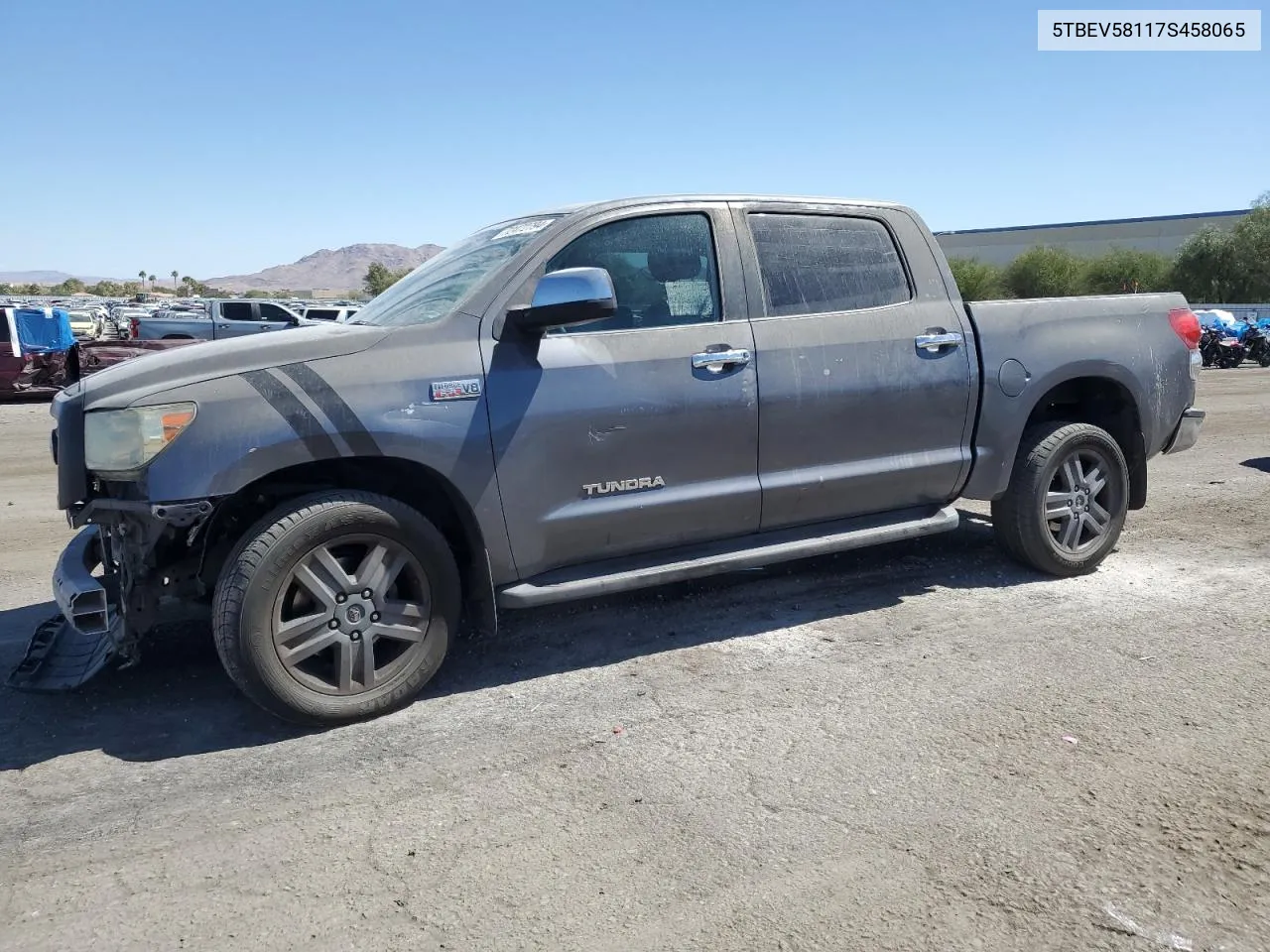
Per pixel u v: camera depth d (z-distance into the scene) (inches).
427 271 188.1
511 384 159.5
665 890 108.8
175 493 140.2
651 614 200.5
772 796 128.0
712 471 176.7
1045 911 103.7
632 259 173.9
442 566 157.1
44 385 779.4
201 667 177.6
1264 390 721.6
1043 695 157.5
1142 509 293.1
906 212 203.2
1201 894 106.0
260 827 123.7
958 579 218.8
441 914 105.4
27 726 155.2
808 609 201.6
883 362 190.9
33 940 102.7
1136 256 2423.7
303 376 147.4
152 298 3663.9
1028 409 207.6
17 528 302.2
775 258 186.1
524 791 131.0
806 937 100.5
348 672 151.1
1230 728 144.9
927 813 123.1
